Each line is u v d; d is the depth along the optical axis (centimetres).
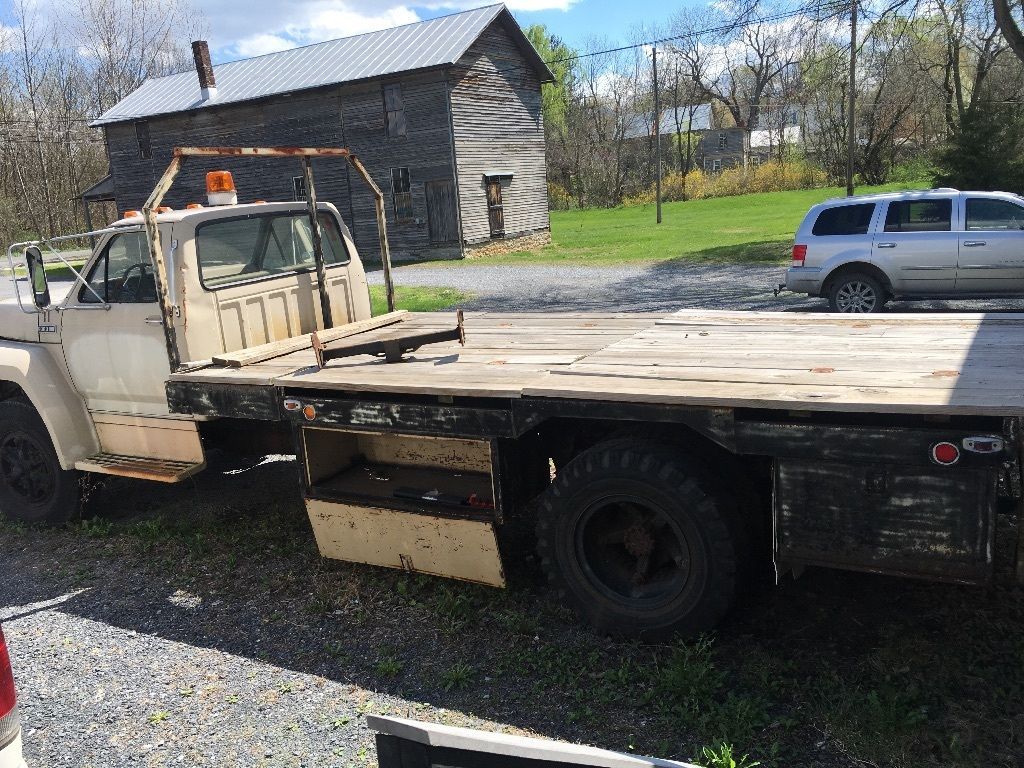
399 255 2762
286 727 325
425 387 384
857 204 1137
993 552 291
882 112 4659
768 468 360
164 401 509
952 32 2692
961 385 307
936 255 1087
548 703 329
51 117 4522
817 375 341
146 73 5078
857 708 306
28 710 349
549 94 5862
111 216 4691
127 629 418
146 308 501
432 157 2630
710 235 2716
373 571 459
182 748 317
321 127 2803
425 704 334
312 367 452
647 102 6281
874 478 305
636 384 351
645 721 312
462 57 2612
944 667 327
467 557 404
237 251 525
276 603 433
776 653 348
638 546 368
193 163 3067
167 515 579
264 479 643
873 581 405
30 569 506
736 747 291
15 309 566
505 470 384
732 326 487
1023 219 1058
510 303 1527
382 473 461
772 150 6297
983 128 2016
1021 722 292
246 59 3244
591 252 2552
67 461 540
